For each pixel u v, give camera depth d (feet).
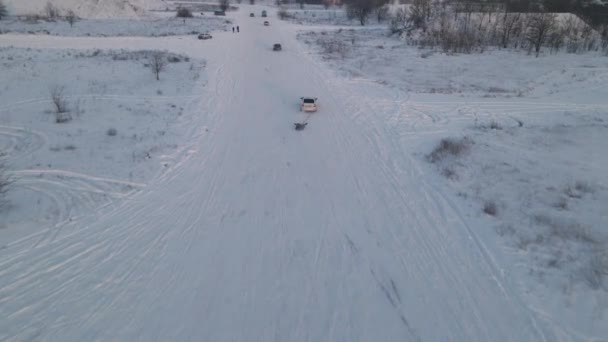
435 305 32.83
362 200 50.88
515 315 31.09
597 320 29.81
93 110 82.64
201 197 51.42
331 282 35.99
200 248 40.88
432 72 132.05
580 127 79.56
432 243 41.19
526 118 85.71
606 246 38.19
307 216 47.16
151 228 44.04
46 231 42.24
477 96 103.04
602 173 56.80
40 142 65.10
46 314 31.83
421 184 54.65
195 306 33.09
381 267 37.88
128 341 29.53
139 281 35.88
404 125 80.18
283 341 29.58
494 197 49.55
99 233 42.52
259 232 43.86
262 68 133.49
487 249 39.19
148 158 61.41
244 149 67.77
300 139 72.79
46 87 98.02
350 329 30.66
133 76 113.39
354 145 69.97
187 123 79.05
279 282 36.01
